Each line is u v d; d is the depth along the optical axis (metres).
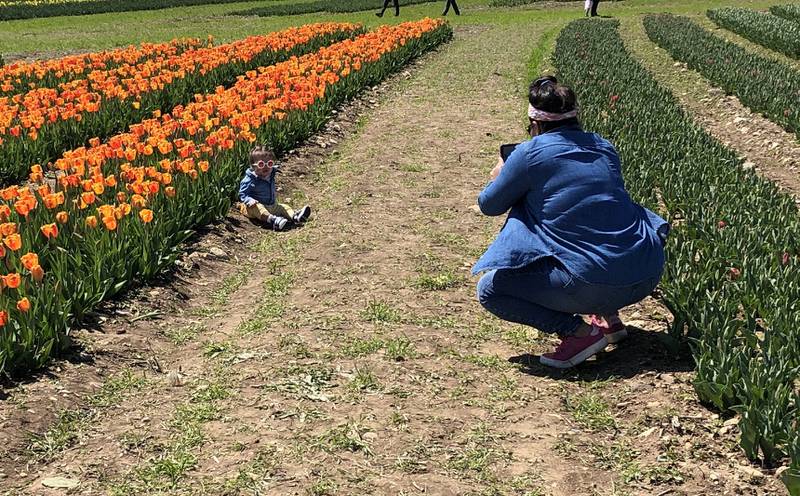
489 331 5.68
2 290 5.17
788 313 5.07
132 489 3.77
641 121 12.16
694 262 6.13
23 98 14.07
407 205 8.99
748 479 3.71
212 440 4.19
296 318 5.86
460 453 4.04
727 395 4.19
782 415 3.91
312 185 9.97
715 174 9.16
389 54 19.31
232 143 9.34
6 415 4.34
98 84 14.70
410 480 3.80
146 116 13.25
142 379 4.96
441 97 16.23
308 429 4.27
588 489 3.73
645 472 3.81
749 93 14.87
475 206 8.97
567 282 4.58
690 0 43.53
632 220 4.66
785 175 10.95
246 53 17.44
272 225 8.26
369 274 6.81
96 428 4.36
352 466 3.92
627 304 4.75
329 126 13.00
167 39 31.28
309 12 41.25
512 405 4.56
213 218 8.06
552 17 36.31
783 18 31.67
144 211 6.48
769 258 6.27
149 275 6.37
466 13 39.69
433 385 4.80
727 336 4.69
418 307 6.08
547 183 4.61
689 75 19.34
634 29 29.41
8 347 4.70
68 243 6.35
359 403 4.55
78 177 7.37
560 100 4.68
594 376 4.91
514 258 4.66
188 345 5.53
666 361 4.98
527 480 3.80
